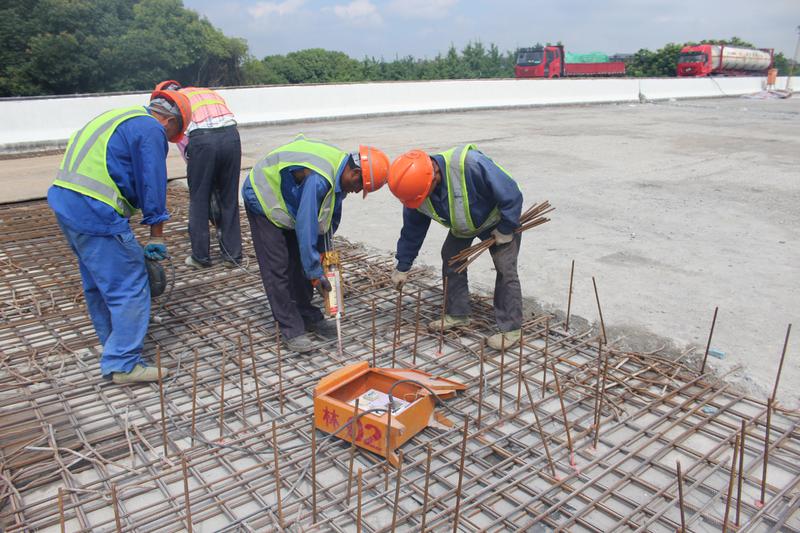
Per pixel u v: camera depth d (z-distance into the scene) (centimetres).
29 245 562
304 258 333
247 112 1573
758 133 1398
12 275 486
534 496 244
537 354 361
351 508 237
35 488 252
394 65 5581
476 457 267
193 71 3316
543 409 308
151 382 332
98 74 2884
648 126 1555
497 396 320
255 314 421
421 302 438
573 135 1348
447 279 382
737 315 407
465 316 392
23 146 1177
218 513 237
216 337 388
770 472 258
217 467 266
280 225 348
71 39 2741
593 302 431
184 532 228
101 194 302
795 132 1418
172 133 349
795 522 230
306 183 328
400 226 639
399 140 1230
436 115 1897
